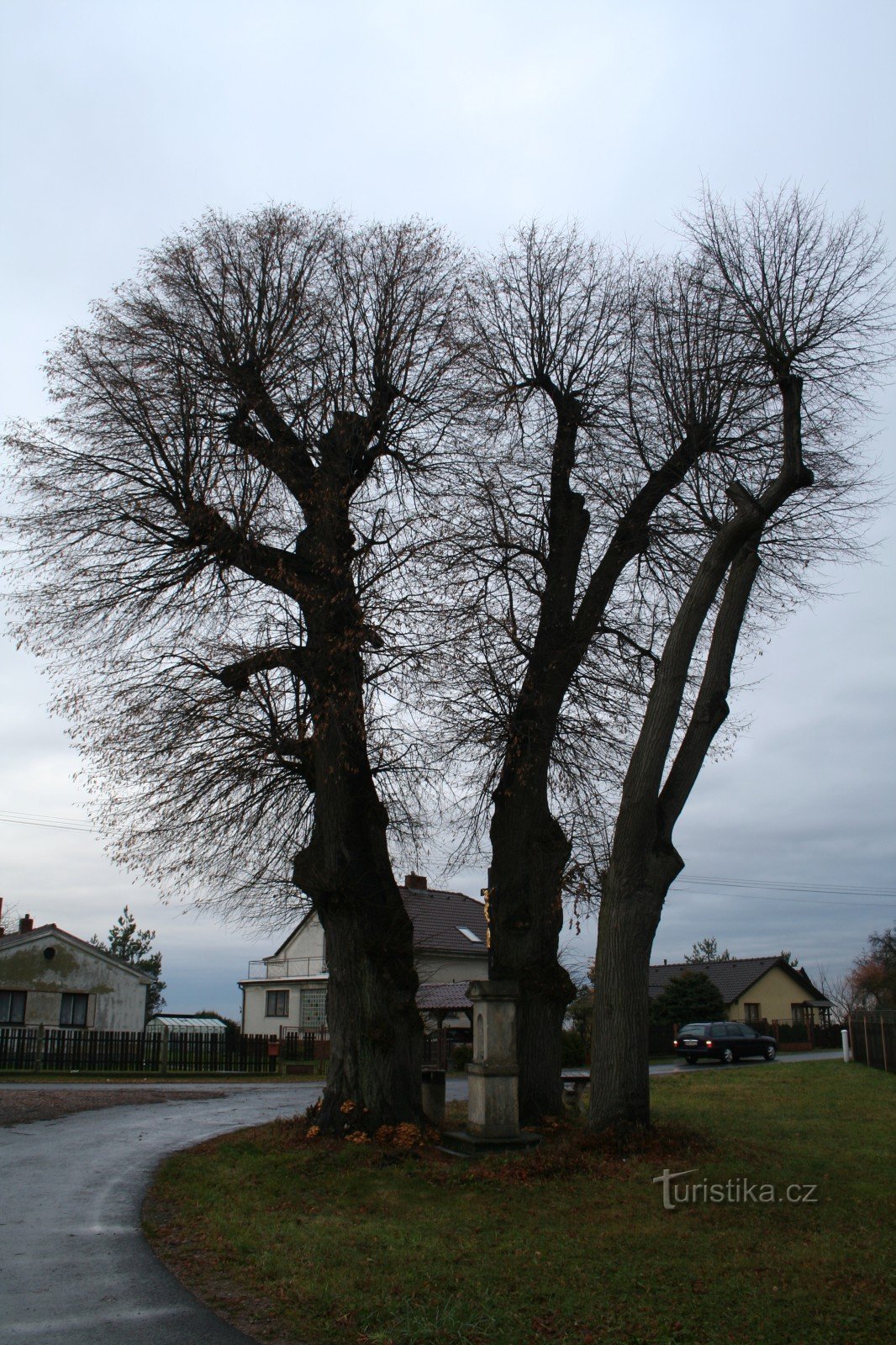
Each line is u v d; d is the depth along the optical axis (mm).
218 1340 5742
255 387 13438
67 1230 8336
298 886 13312
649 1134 11234
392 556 13117
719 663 12383
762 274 12898
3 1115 16797
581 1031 36719
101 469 13727
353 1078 12414
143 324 13922
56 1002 38562
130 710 13406
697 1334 5801
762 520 12133
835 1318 6039
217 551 13102
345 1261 7348
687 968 62469
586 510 14727
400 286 14602
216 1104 20141
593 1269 7078
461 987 32938
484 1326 5980
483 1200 9383
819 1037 55375
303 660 12977
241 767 13312
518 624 13930
